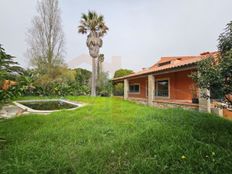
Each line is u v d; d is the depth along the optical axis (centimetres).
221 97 351
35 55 1756
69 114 649
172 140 318
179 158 250
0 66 286
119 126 451
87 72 2511
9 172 214
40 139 346
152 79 1088
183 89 1056
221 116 599
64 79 1917
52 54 1795
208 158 251
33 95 1667
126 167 238
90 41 1842
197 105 740
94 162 246
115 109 779
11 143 325
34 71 1697
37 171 219
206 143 309
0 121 490
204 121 482
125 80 1539
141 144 309
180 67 796
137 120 512
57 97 1656
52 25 1784
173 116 546
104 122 501
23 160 250
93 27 1831
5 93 277
